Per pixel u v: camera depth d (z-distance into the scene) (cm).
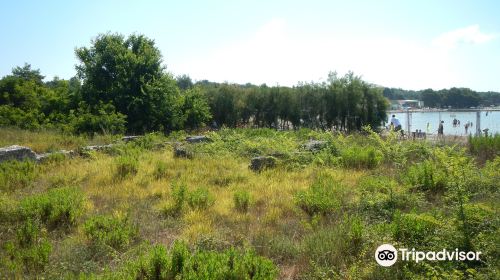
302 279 458
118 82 2344
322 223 618
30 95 2381
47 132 1731
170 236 590
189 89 2848
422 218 517
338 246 511
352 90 2778
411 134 2194
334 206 681
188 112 2638
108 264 495
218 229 605
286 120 3008
